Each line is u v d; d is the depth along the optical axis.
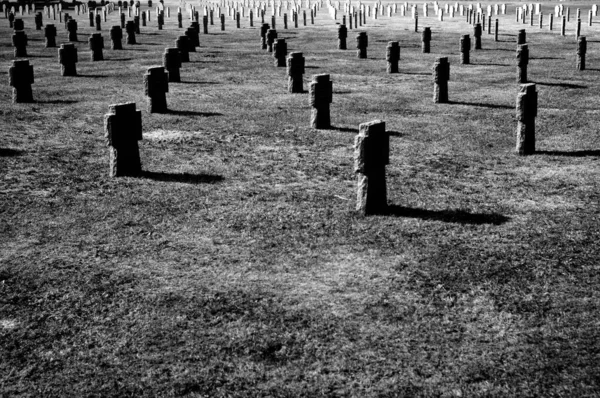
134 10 69.69
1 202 10.96
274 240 9.32
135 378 6.05
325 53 34.28
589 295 7.56
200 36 44.66
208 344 6.60
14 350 6.52
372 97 21.52
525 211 10.52
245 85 24.11
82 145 14.98
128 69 28.55
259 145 15.03
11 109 19.11
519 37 34.59
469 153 14.30
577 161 13.54
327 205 10.84
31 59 31.88
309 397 5.74
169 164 13.31
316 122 16.77
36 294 7.71
